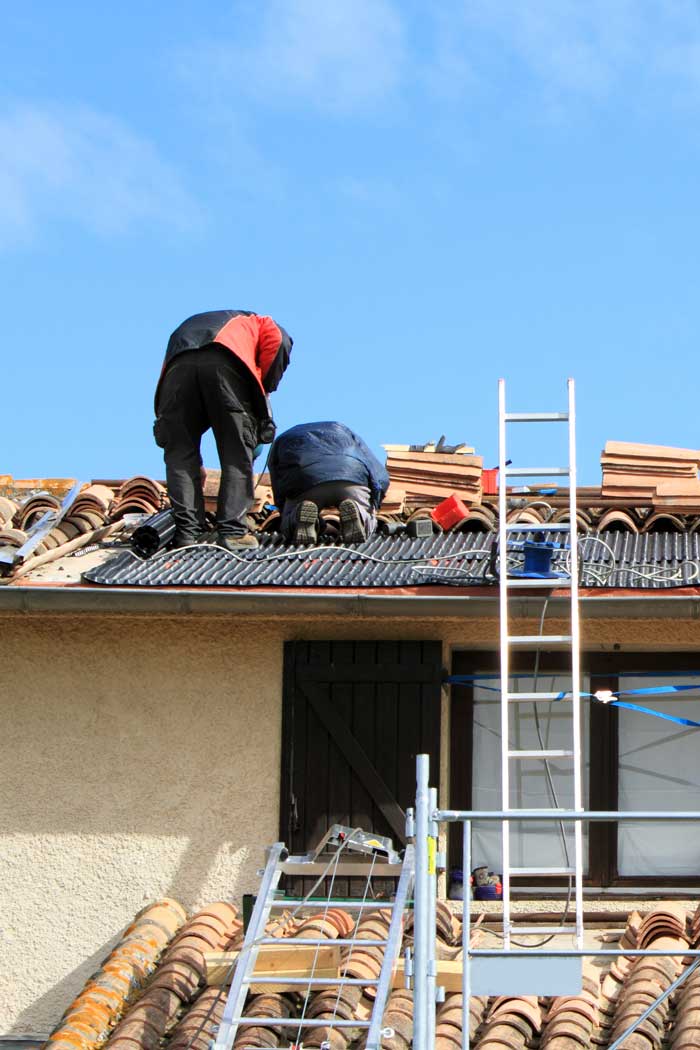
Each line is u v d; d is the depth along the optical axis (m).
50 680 12.43
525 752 11.05
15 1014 11.91
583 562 12.26
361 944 10.08
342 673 12.18
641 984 10.30
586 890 12.29
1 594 11.88
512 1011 10.05
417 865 8.56
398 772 11.98
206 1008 10.20
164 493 15.62
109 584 11.94
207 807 12.16
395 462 15.62
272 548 13.56
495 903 12.18
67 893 12.09
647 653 12.54
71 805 12.23
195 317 14.08
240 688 12.30
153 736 12.30
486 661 12.64
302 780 12.05
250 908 11.61
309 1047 9.73
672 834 12.38
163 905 11.81
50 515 13.98
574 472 11.89
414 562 12.74
